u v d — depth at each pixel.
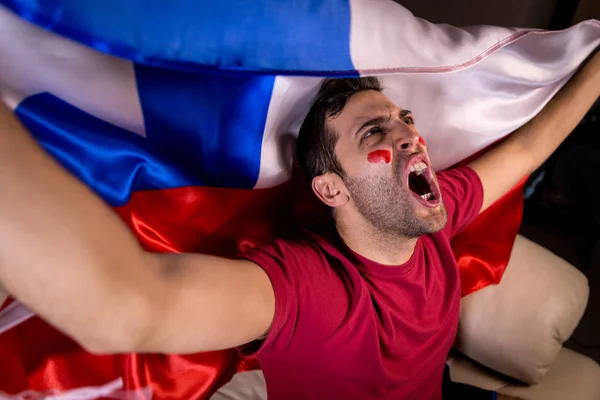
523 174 1.22
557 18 1.68
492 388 1.28
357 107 0.96
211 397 1.01
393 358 0.98
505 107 1.16
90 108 0.77
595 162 2.38
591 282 2.01
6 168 0.50
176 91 0.81
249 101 0.87
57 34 0.68
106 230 0.56
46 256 0.51
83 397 0.87
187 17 0.70
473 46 0.95
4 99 0.70
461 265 1.28
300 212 1.13
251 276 0.80
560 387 1.26
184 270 0.68
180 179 0.88
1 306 0.81
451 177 1.16
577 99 1.20
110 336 0.57
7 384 0.80
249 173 0.96
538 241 2.12
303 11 0.78
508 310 1.23
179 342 0.66
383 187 0.93
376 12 0.86
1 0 0.61
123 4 0.66
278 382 0.94
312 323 0.87
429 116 1.12
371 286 0.97
